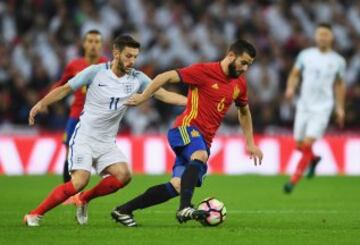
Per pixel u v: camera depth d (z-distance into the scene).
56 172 58.91
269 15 75.81
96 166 29.45
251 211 36.22
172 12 74.44
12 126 65.62
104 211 35.41
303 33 75.75
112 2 74.12
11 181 52.59
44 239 25.69
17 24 72.50
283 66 71.44
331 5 78.06
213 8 75.12
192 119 28.70
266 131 67.00
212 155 60.12
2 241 25.30
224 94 28.67
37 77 67.31
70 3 73.69
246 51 28.19
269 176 58.22
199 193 45.44
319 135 47.03
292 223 31.31
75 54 69.31
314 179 56.44
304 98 47.69
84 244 24.77
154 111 66.38
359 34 75.81
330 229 29.02
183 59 70.75
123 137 59.09
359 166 60.75
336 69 47.69
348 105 68.94
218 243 25.06
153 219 32.38
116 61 28.78
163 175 57.56
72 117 37.41
